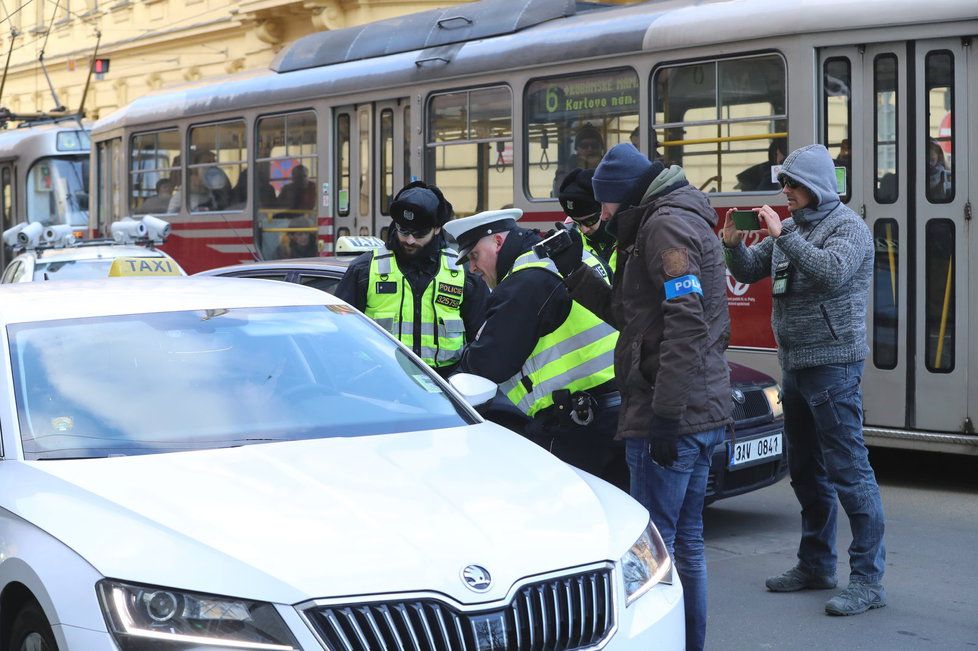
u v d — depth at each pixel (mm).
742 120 15938
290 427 7246
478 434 7387
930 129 14516
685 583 8008
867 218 14922
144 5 48594
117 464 6574
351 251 13578
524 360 9023
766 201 15672
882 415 14781
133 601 5434
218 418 7219
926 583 10570
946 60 14414
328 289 12938
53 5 55844
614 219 8070
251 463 6555
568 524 6156
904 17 14555
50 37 56000
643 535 6492
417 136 20531
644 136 17000
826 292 9438
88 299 8203
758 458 11891
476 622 5477
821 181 9516
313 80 22703
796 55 15320
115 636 5398
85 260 19094
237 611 5355
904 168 14672
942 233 14422
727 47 16016
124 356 7570
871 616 9688
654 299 7906
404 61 20797
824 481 10211
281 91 23438
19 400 7148
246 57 43219
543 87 18438
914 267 14594
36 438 6930
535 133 18562
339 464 6570
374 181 21500
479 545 5785
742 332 15930
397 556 5602
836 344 9477
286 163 23516
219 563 5496
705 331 7598
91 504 6043
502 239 9320
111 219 30281
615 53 17328
